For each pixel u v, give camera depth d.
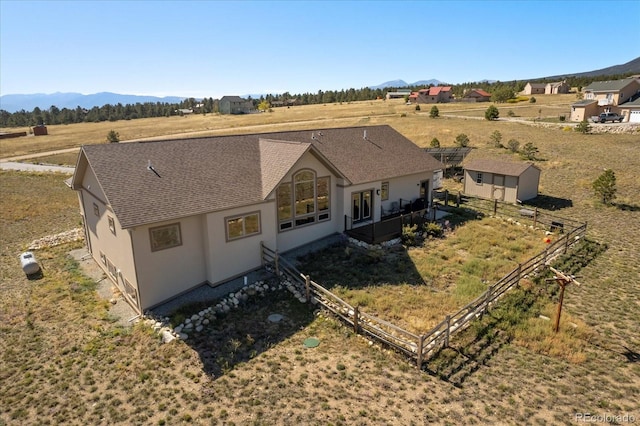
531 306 15.77
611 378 11.57
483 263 19.50
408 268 19.22
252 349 13.26
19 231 27.95
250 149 21.84
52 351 13.60
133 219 14.55
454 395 10.84
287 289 17.22
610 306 15.88
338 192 22.72
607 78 152.62
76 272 20.25
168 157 18.33
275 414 10.23
